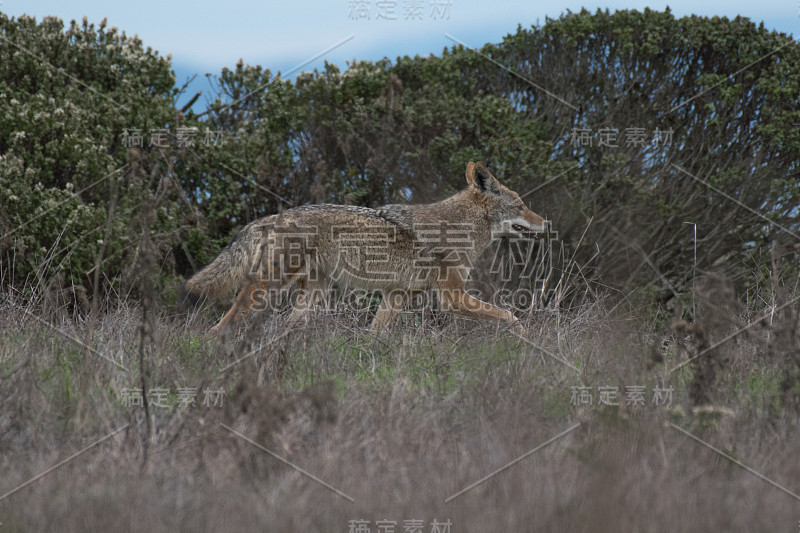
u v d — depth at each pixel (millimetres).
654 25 44438
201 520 10648
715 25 44688
